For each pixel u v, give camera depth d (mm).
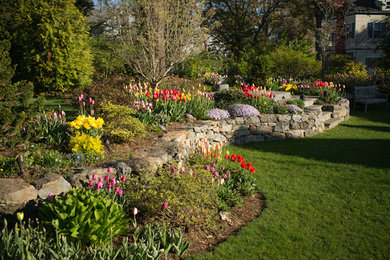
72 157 4668
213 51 26406
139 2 11344
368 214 4605
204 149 5605
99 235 3141
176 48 11617
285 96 13102
